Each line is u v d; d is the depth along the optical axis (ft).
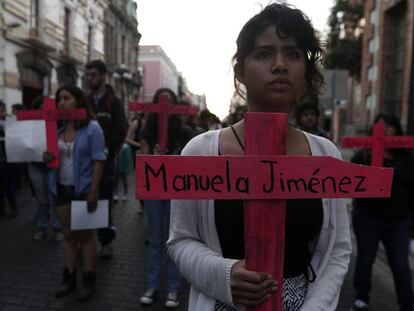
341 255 4.43
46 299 12.07
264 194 3.59
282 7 4.22
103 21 58.18
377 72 40.19
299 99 4.81
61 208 11.93
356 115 55.11
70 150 11.68
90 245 12.42
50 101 11.60
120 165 26.30
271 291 3.55
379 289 13.89
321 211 4.25
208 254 3.98
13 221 20.95
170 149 13.34
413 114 19.06
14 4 44.29
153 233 12.30
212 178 3.58
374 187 3.71
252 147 3.60
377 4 40.93
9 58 44.29
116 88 63.98
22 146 14.49
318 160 3.64
